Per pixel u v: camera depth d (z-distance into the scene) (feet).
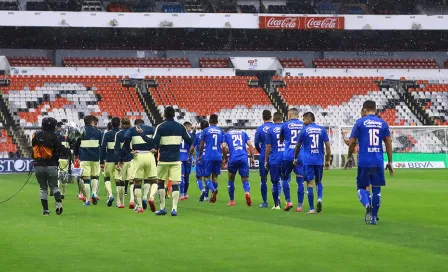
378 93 236.02
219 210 77.36
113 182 134.10
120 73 226.99
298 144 72.43
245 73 247.91
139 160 72.28
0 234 54.39
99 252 45.47
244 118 223.51
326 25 233.96
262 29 242.17
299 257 43.39
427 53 258.16
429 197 94.79
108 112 214.69
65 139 90.27
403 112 230.89
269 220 66.08
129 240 50.96
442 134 203.51
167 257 43.50
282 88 233.96
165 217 68.18
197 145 93.91
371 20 236.22
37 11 221.05
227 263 41.42
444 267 40.09
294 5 254.47
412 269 39.47
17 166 175.52
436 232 56.59
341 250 46.11
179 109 221.05
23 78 218.59
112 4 244.01
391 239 52.26
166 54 244.01
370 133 61.82
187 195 96.07
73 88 219.41
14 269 39.78
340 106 230.89
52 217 67.82
